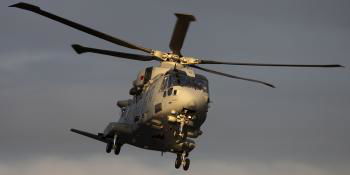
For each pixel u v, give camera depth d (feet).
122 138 405.39
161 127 366.84
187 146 379.14
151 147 394.52
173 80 362.12
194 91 358.23
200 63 369.30
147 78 393.70
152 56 368.07
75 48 342.23
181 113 354.54
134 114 394.32
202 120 358.84
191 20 320.09
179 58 372.17
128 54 359.25
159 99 363.15
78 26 318.65
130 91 401.08
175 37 344.28
